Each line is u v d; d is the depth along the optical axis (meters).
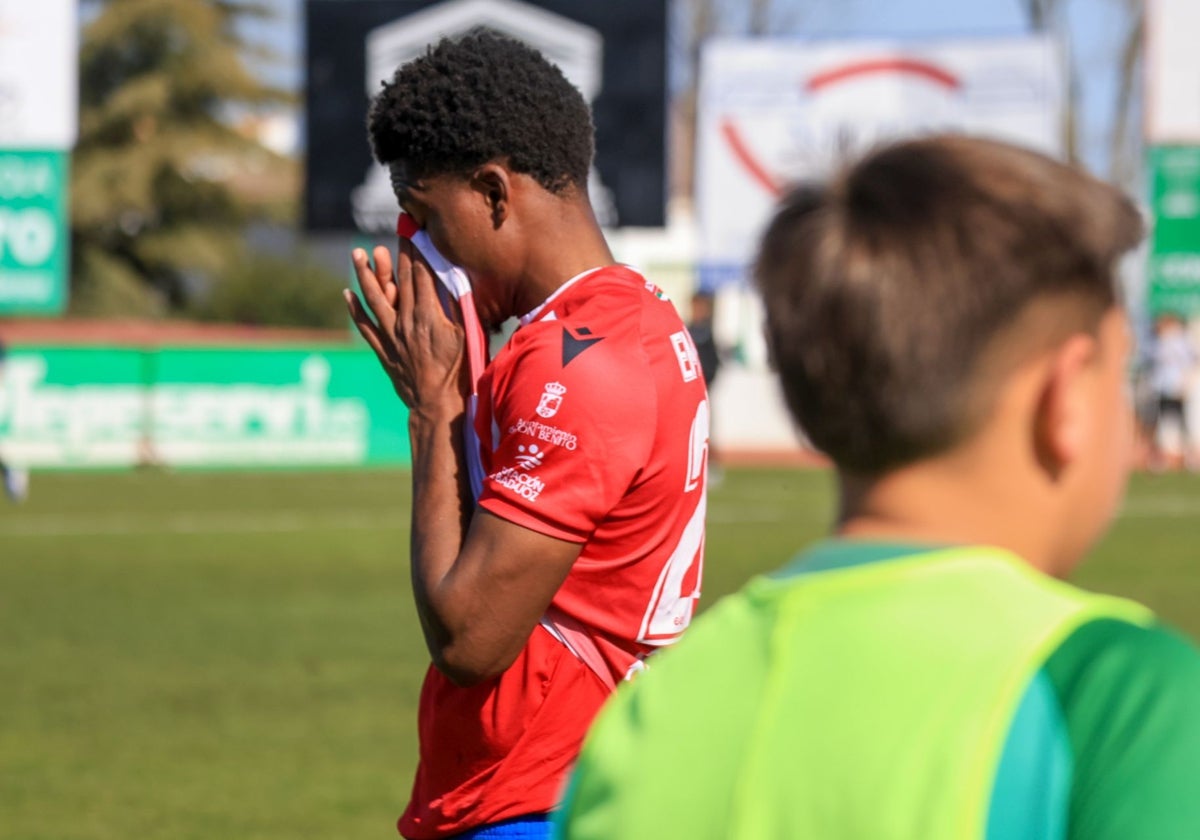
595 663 3.95
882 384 1.99
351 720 11.36
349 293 4.17
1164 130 34.50
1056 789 1.86
